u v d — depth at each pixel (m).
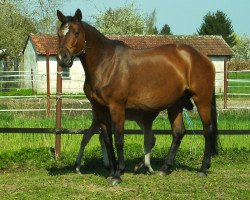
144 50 9.58
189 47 9.95
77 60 35.88
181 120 10.30
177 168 10.94
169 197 8.12
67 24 8.77
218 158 11.92
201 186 8.95
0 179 9.73
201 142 13.31
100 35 9.16
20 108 18.92
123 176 9.98
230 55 41.56
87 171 10.74
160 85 9.49
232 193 8.41
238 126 15.23
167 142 13.19
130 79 9.23
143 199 8.03
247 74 43.91
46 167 10.93
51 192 8.49
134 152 11.95
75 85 35.31
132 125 14.58
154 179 9.67
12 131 11.36
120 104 9.20
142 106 9.47
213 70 10.08
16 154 11.21
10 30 30.09
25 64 42.94
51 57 39.34
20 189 8.76
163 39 42.66
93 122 10.16
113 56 9.19
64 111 19.45
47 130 11.45
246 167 11.26
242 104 22.52
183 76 9.74
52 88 30.81
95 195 8.27
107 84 9.07
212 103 10.20
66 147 12.30
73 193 8.45
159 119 16.53
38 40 39.91
